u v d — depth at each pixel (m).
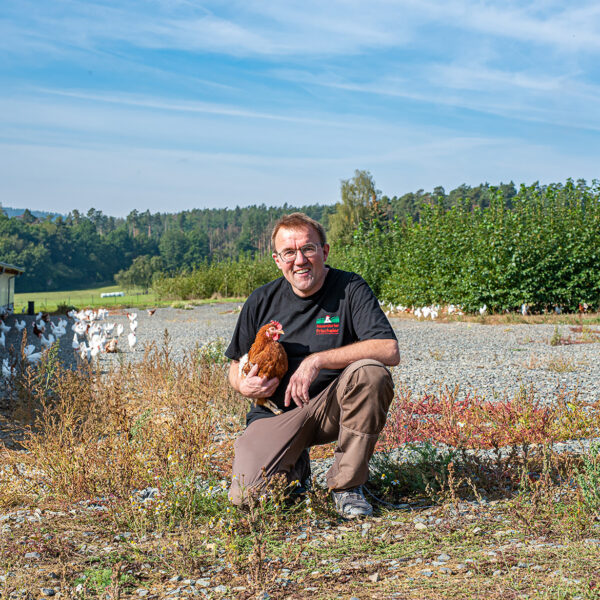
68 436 5.14
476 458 4.29
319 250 3.68
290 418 3.70
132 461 4.41
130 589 2.79
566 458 4.24
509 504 3.60
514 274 20.88
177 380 7.93
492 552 2.94
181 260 192.75
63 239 185.00
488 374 9.53
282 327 3.82
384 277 27.08
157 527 3.62
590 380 8.69
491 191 22.56
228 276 41.00
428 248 23.53
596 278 20.81
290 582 2.77
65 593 2.73
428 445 4.50
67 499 4.13
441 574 2.73
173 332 18.75
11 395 7.48
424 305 23.42
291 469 3.84
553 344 13.39
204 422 5.16
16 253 166.62
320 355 3.52
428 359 11.58
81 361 10.84
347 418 3.57
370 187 74.31
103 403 6.52
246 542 3.27
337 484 3.65
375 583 2.69
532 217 21.78
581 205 22.08
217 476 4.41
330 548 3.14
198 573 2.96
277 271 40.69
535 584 2.51
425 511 3.66
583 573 2.59
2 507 4.08
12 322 22.61
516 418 5.59
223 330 19.09
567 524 3.18
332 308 3.77
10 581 2.87
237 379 3.89
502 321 19.25
